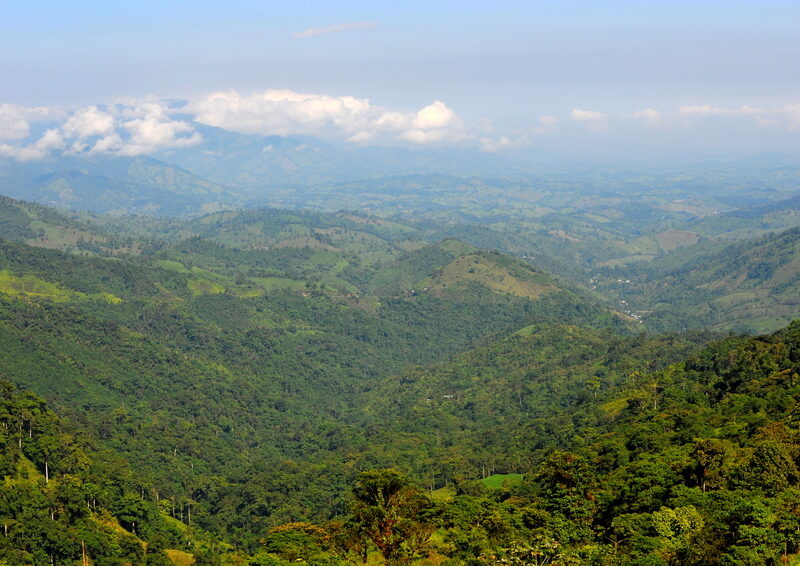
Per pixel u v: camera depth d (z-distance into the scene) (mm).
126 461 137000
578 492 83500
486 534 75750
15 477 104875
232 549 120500
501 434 164625
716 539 62062
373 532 69000
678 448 92750
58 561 92688
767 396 107438
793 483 72438
